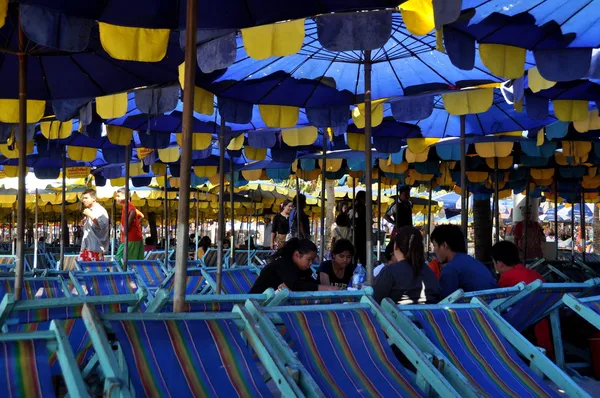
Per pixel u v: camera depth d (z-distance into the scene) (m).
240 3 4.05
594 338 5.39
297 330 3.29
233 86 5.89
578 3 4.09
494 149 8.45
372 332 3.44
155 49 4.14
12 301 3.20
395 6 3.95
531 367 3.78
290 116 6.42
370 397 3.02
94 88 5.11
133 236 11.24
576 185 14.20
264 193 19.08
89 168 11.24
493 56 4.55
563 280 9.85
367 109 5.49
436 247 5.73
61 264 8.42
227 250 12.92
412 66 5.73
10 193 14.05
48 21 3.77
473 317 3.94
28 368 2.46
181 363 2.78
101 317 2.76
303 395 2.80
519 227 12.16
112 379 2.51
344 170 11.84
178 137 8.01
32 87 5.07
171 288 7.68
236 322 3.10
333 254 6.46
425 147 8.56
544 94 6.13
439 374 3.19
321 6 4.00
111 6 3.87
